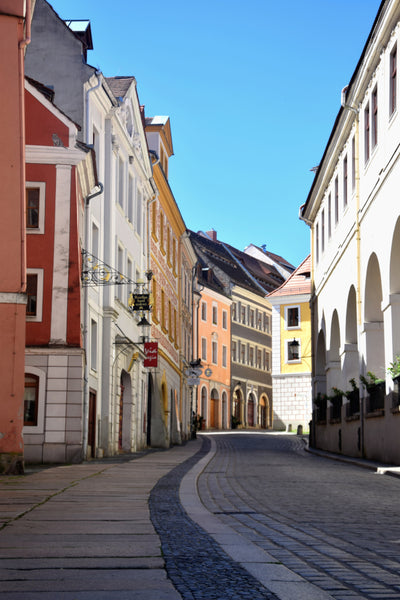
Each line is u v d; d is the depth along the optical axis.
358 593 4.82
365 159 24.95
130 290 32.31
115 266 28.53
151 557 6.06
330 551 6.58
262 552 6.36
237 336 82.19
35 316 21.56
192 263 58.66
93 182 24.53
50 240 21.75
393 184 20.50
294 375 67.62
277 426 68.25
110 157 27.84
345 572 5.56
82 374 21.45
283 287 69.19
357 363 28.08
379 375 24.17
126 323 31.27
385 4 20.62
